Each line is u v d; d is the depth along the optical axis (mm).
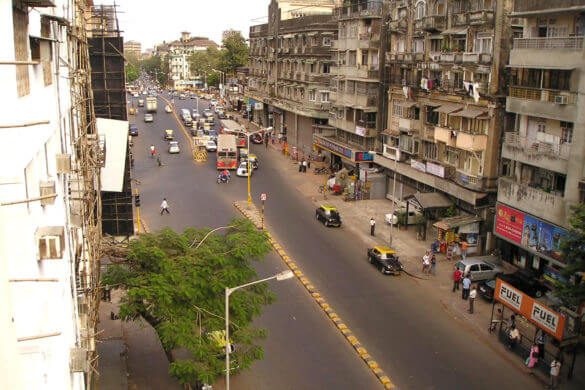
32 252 8508
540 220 28516
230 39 116875
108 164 33531
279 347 24562
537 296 29531
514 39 29469
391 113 46844
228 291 18500
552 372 21750
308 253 36500
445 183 38094
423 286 31750
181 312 18781
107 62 35875
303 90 65812
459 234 35656
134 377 21703
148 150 70688
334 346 24891
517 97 29984
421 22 40344
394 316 27922
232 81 118562
